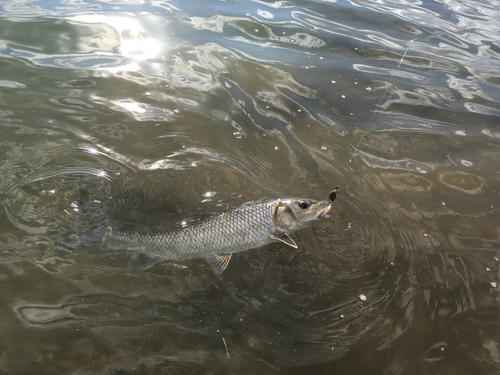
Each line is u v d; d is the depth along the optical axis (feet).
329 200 2.33
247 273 2.06
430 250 2.26
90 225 2.16
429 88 3.56
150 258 2.05
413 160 2.85
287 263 2.12
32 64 3.29
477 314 1.97
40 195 2.30
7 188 2.31
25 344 1.69
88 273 1.97
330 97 3.34
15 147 2.56
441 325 1.91
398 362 1.77
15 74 3.16
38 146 2.59
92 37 3.73
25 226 2.13
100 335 1.75
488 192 2.65
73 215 2.21
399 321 1.92
